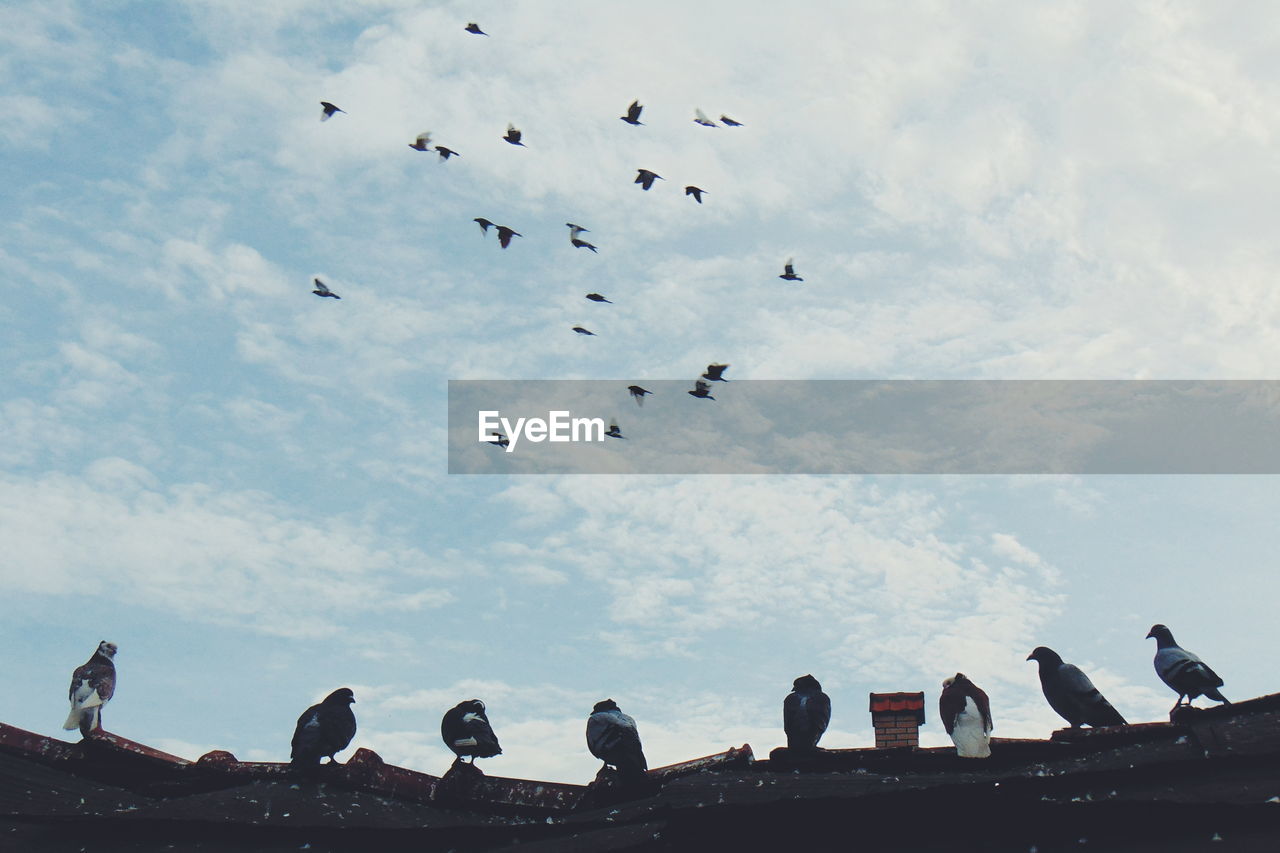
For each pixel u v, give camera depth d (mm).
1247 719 10484
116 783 13117
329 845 11461
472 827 11281
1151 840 9320
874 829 10188
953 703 11773
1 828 11672
